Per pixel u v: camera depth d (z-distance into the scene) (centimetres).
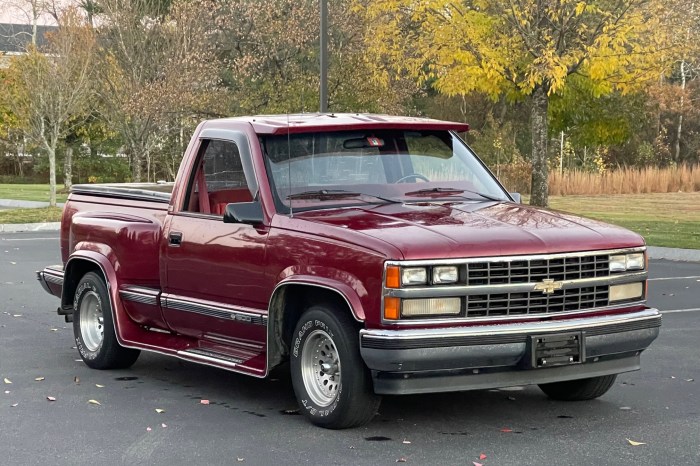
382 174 785
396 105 3048
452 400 794
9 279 1612
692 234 2292
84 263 963
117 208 940
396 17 2384
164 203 885
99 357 927
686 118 5103
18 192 4547
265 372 738
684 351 1011
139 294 880
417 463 617
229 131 806
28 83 3334
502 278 673
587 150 4606
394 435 685
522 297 679
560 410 760
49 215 2983
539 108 2339
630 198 3616
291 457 634
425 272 657
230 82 3594
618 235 729
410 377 659
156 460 632
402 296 650
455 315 663
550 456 630
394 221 705
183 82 3234
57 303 1362
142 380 889
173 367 953
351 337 682
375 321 658
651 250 2020
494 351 662
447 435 684
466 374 671
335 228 696
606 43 2189
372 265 661
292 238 722
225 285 784
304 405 716
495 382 679
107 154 5941
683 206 3203
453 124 830
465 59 2228
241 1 3238
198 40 3316
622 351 718
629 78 2353
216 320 797
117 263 908
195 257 812
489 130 4522
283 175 763
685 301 1376
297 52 3120
